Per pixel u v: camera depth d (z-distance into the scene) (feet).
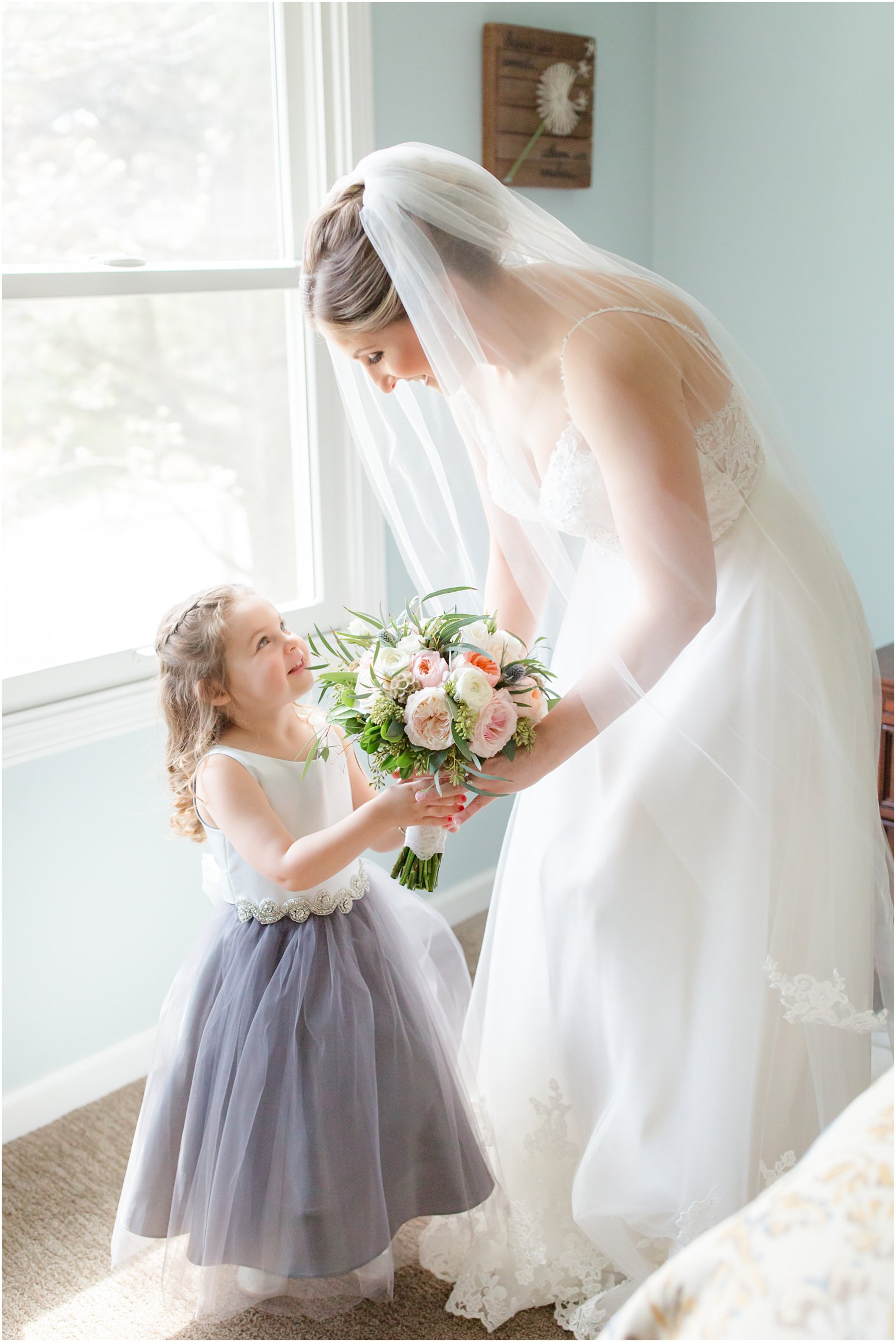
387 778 6.28
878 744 6.57
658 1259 5.54
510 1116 5.83
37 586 7.70
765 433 5.66
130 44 7.20
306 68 7.72
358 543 8.58
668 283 5.59
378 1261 5.47
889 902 5.60
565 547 5.42
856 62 8.73
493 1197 5.77
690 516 4.71
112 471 7.98
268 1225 5.27
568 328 4.89
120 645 7.61
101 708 7.11
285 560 8.71
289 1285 5.52
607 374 4.70
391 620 5.37
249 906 5.53
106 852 7.34
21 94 6.82
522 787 4.96
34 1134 7.20
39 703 6.97
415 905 6.63
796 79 9.10
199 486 8.44
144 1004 7.75
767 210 9.52
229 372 8.35
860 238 9.00
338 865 5.05
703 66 9.66
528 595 5.90
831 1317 1.88
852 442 9.41
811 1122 5.51
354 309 4.98
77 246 7.20
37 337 7.50
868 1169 2.07
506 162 8.80
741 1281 2.02
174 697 5.55
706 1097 5.21
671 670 5.41
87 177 7.17
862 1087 5.48
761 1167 5.23
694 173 9.95
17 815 6.88
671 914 5.27
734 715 5.19
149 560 8.28
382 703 4.78
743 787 5.16
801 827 5.23
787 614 5.23
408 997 5.68
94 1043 7.52
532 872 5.75
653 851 5.26
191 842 7.75
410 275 4.73
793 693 5.20
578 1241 5.64
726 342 5.67
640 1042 5.31
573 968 5.49
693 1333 2.02
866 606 9.64
